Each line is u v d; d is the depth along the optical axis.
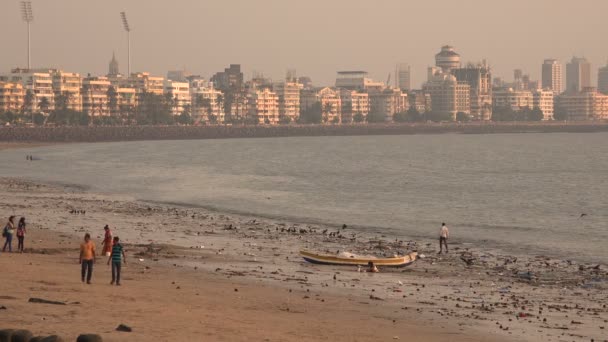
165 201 150.25
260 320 52.31
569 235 109.56
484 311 58.69
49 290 58.22
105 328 46.16
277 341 46.47
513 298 64.12
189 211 132.75
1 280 61.44
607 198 166.25
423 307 59.81
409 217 130.50
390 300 62.41
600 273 77.69
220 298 59.97
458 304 61.12
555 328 53.66
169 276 69.94
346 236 105.44
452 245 98.88
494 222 124.69
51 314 49.03
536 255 91.38
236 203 149.12
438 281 71.94
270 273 73.75
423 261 84.62
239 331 48.28
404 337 50.16
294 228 110.25
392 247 95.38
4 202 138.12
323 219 126.25
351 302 60.91
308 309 57.56
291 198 161.00
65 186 180.00
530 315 57.38
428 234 109.81
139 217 120.00
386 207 146.25
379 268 78.81
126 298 56.97
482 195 172.25
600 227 119.06
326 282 69.94
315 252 83.94
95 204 139.00
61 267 70.81
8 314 48.25
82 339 38.59
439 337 50.66
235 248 89.81
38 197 150.00
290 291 64.69
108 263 73.31
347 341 48.06
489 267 80.88
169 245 90.06
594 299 64.19
